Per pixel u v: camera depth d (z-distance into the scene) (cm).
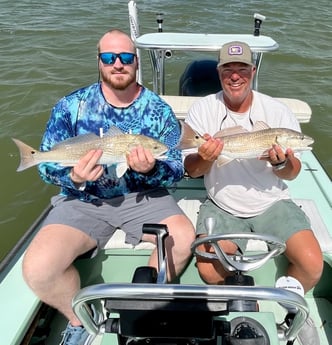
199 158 274
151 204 286
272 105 291
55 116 289
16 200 548
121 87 278
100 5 1570
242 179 283
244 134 265
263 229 284
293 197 350
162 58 444
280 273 295
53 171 274
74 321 253
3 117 748
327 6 1589
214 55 538
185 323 165
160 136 294
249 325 191
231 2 1591
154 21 1317
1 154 637
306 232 264
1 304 248
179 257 272
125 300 162
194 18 1356
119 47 270
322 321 284
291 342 208
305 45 1141
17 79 906
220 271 268
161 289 151
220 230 277
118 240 289
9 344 222
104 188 282
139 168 255
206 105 298
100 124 288
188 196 351
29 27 1280
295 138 265
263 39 414
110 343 221
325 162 628
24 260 243
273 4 1586
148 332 170
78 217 273
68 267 254
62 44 1139
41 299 248
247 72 272
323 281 294
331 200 345
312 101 818
